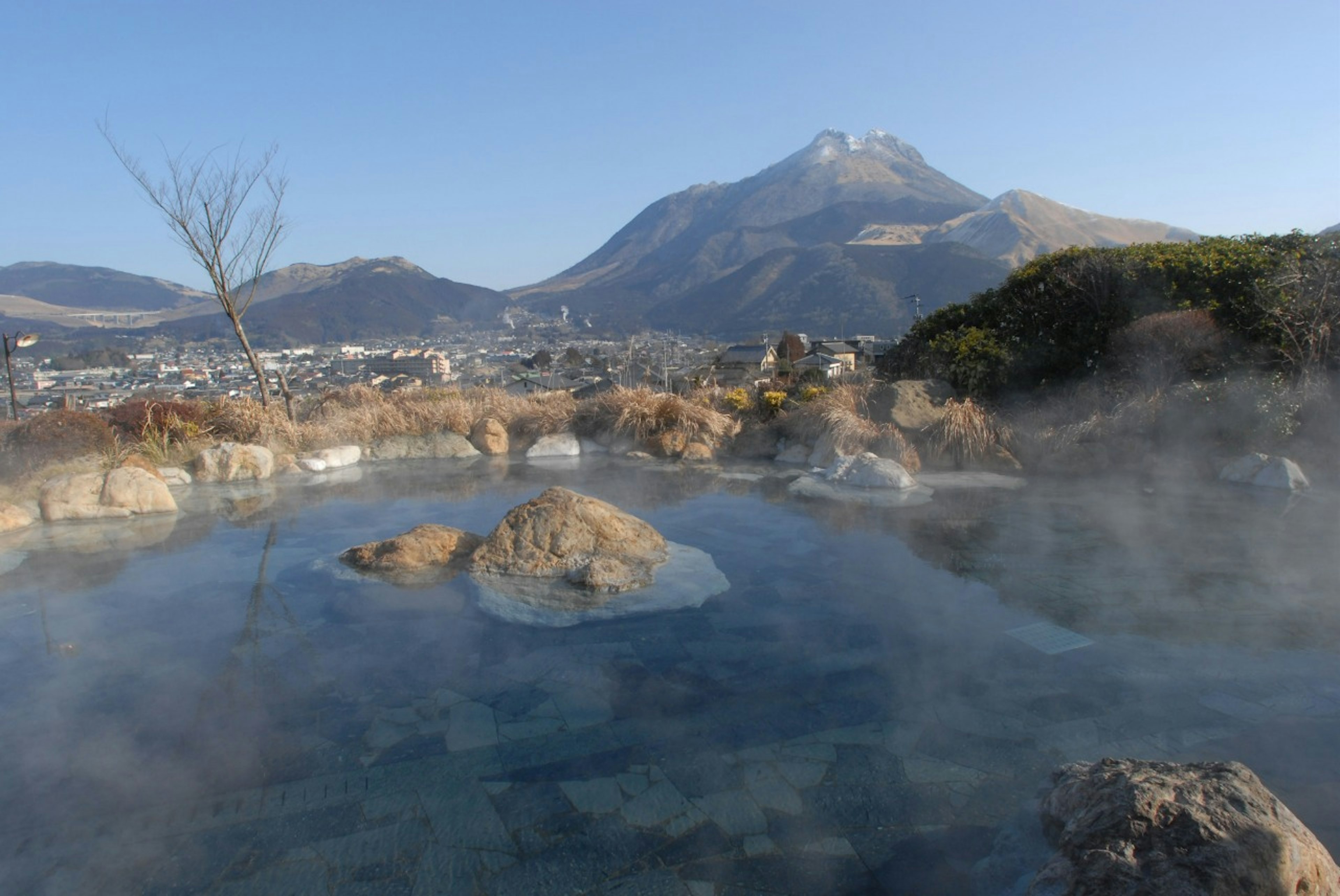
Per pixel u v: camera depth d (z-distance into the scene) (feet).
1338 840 8.74
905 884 8.29
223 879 8.55
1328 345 29.25
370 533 22.54
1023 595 16.78
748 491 27.73
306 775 10.48
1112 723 11.48
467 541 20.25
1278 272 30.86
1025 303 37.96
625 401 38.55
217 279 37.81
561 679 13.15
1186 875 6.98
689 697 12.45
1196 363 31.71
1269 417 28.43
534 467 33.50
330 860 8.82
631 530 20.01
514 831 9.27
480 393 48.91
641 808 9.66
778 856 8.79
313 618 15.99
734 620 15.57
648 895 8.19
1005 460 30.89
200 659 14.08
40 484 26.76
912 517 23.66
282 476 31.89
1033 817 9.31
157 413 34.30
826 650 14.14
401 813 9.64
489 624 15.57
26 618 16.20
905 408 33.78
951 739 11.13
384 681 13.16
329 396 45.39
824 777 10.25
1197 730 11.25
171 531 22.99
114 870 8.70
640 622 15.53
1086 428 31.01
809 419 35.01
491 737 11.36
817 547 20.58
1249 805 7.61
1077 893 7.29
